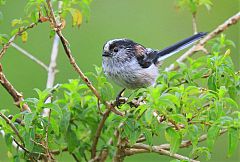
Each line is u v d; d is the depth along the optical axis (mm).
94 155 10297
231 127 8484
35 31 18688
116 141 10203
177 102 8352
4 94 16797
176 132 8453
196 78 9742
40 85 17766
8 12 18703
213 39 11836
